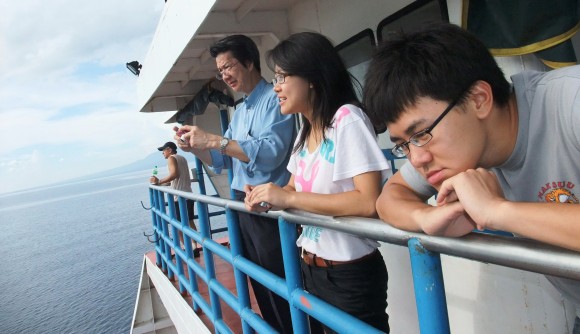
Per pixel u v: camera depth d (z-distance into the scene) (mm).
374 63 879
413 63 781
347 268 1430
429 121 777
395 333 2752
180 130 2035
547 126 807
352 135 1270
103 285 54438
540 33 1574
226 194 6637
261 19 3463
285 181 2154
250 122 2229
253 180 2191
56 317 45062
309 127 1578
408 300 2598
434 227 768
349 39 2861
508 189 1000
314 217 1197
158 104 6605
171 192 3219
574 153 771
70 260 73188
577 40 1640
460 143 782
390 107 823
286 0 3348
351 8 2789
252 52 2207
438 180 835
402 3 2391
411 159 847
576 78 745
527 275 1838
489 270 2010
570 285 977
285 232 1367
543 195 876
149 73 4930
